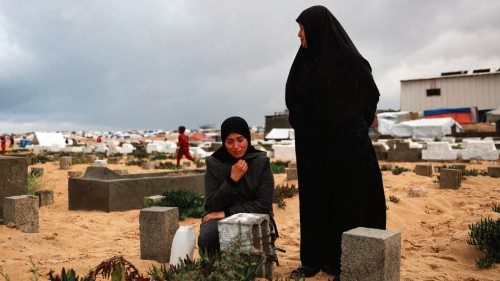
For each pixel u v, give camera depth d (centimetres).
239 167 410
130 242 667
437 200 1009
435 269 512
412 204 964
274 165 1741
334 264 430
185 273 361
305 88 416
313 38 411
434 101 5831
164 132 10150
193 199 935
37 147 3966
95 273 368
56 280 343
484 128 4934
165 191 998
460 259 558
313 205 437
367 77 404
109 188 977
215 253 412
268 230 400
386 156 2412
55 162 2311
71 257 532
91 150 3788
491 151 2155
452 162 2155
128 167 2128
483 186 1250
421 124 4484
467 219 788
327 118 404
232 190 412
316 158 428
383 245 345
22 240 605
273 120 5766
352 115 400
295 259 536
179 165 2094
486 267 509
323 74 402
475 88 5634
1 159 732
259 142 3803
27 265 473
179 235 447
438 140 3603
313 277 436
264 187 424
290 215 881
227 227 375
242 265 350
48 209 1032
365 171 406
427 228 770
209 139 6184
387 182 1330
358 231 370
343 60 402
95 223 841
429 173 1493
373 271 350
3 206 699
